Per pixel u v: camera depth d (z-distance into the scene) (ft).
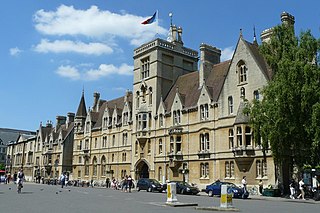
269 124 119.65
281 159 123.24
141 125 208.13
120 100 267.59
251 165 144.56
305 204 96.48
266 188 133.69
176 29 223.92
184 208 75.77
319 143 114.01
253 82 149.48
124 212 65.10
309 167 134.51
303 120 115.96
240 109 150.00
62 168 307.99
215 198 118.21
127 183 172.76
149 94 209.46
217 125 162.50
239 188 125.08
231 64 161.48
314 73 116.37
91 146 271.69
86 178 271.28
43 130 368.48
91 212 64.64
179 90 201.87
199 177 168.35
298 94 115.55
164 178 187.42
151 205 83.15
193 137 175.22
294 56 123.75
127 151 228.63
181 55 219.61
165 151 190.70
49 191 147.43
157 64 206.59
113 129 248.52
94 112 285.02
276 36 133.08
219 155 159.12
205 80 184.55
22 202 87.25
